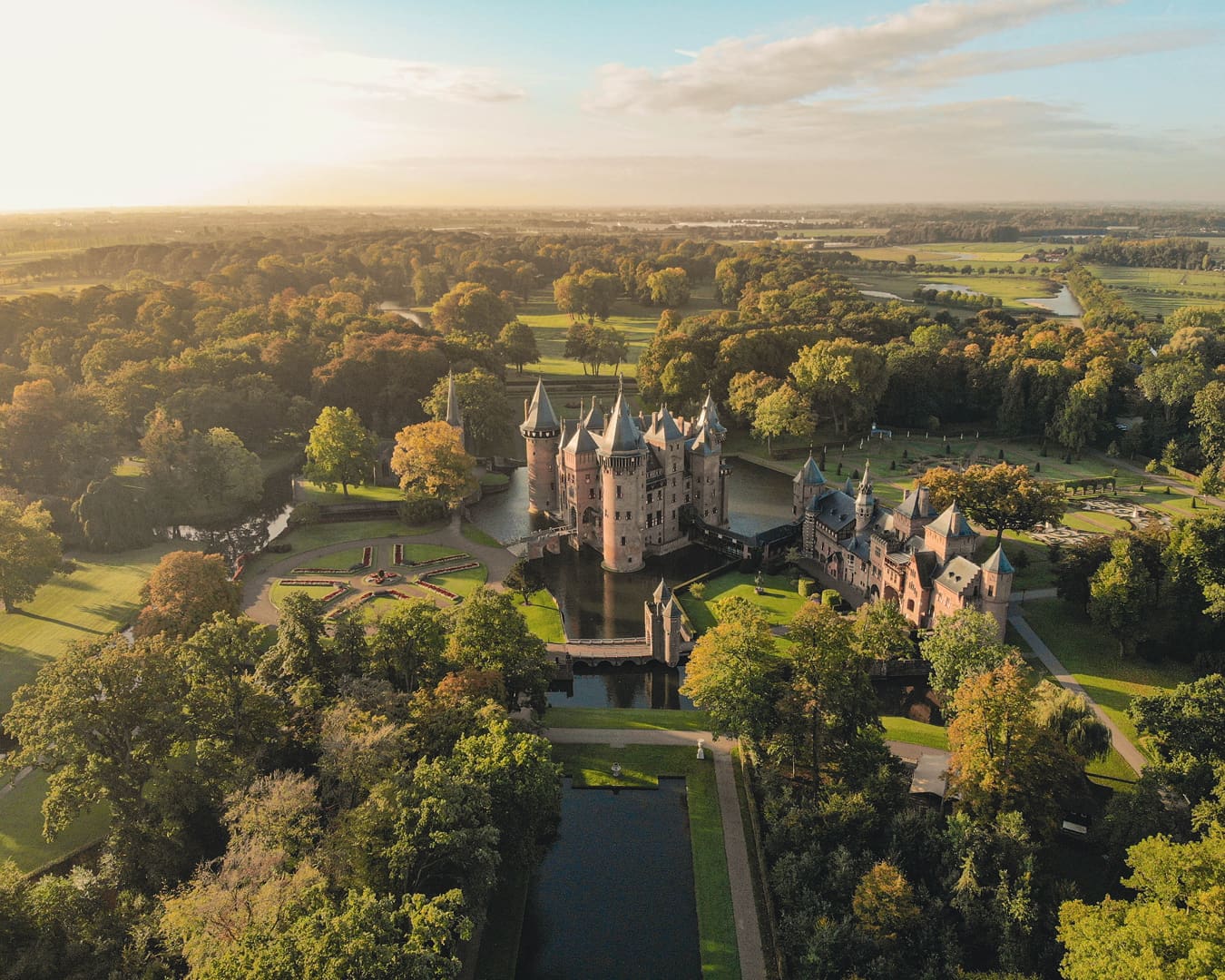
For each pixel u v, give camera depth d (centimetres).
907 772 8288
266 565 13688
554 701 10362
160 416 17362
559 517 15875
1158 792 6894
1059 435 19475
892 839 6944
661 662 10956
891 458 19762
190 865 6525
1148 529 11425
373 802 6022
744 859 7419
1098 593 10600
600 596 12962
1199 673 9925
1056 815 7206
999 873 6306
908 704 10125
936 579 11000
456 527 15538
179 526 16050
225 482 16200
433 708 7550
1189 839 6575
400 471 15775
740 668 8300
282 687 7981
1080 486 17150
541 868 7519
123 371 19950
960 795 7475
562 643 11181
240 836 5800
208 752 6956
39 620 11712
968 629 8944
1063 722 8094
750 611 9012
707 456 15225
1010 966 5838
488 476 18675
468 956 6512
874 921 6075
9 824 7619
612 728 9431
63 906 5712
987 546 14088
